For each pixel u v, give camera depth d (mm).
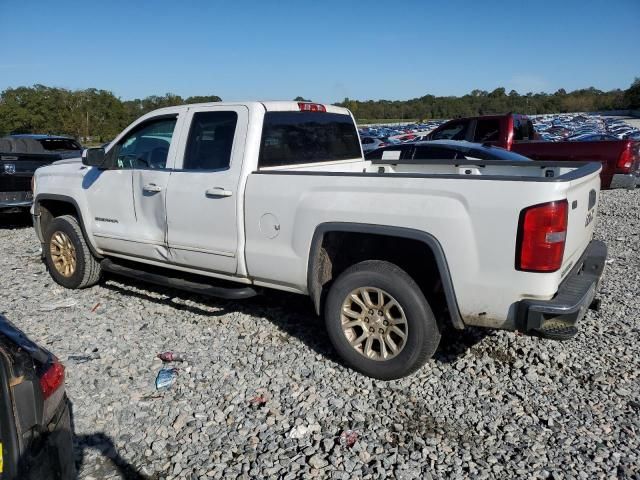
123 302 5438
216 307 5250
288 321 4895
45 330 4730
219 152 4410
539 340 4457
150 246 4938
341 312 3879
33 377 2117
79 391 3691
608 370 3969
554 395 3637
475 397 3619
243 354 4242
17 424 1999
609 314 5051
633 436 3174
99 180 5266
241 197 4207
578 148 10914
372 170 5879
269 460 2994
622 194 13289
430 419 3371
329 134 5227
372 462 2973
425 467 2926
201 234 4512
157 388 3732
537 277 3189
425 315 3582
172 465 2963
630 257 7266
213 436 3213
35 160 9102
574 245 3629
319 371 3965
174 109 4777
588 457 2994
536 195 3133
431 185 3439
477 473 2871
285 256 4059
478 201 3283
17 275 6492
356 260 4207
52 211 6203
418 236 3482
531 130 12648
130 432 3252
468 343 4414
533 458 2986
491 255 3287
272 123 4441
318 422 3342
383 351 3768
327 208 3803
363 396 3639
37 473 2068
